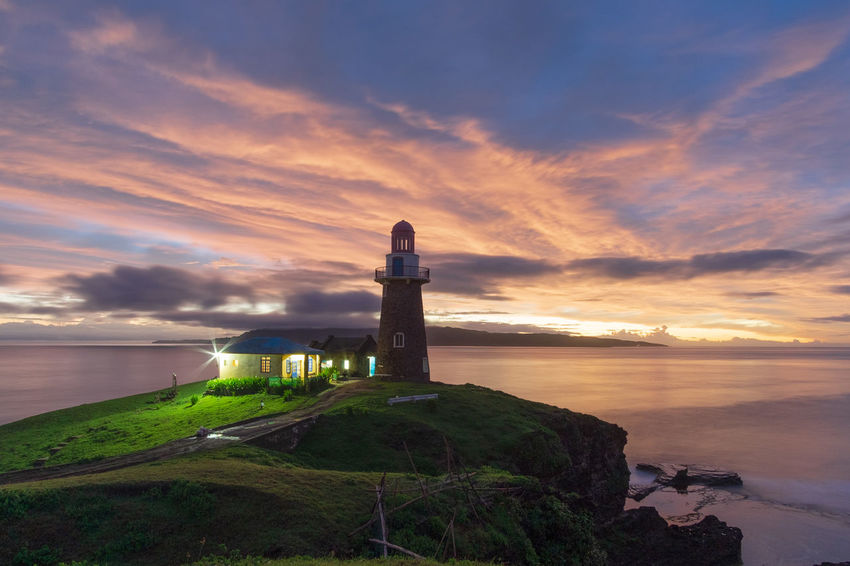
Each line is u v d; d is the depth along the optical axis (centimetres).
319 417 3547
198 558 1605
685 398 14338
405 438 3388
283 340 5628
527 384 17262
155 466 2336
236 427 3469
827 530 4959
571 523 2359
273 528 1773
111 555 1581
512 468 3338
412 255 6225
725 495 6056
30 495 1745
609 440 4825
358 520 1909
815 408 12662
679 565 3788
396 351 6103
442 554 1836
